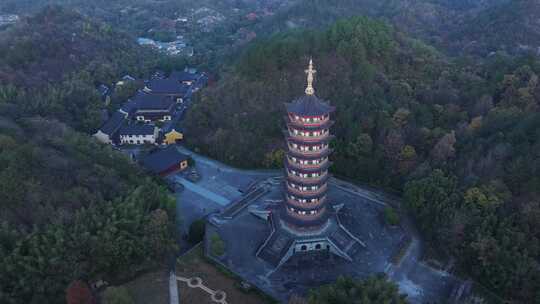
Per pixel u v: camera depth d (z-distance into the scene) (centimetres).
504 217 8994
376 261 9406
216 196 11850
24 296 7550
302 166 8781
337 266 9256
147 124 15638
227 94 14762
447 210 9581
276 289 8569
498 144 10388
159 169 12506
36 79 15838
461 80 14050
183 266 9119
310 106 8094
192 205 11431
